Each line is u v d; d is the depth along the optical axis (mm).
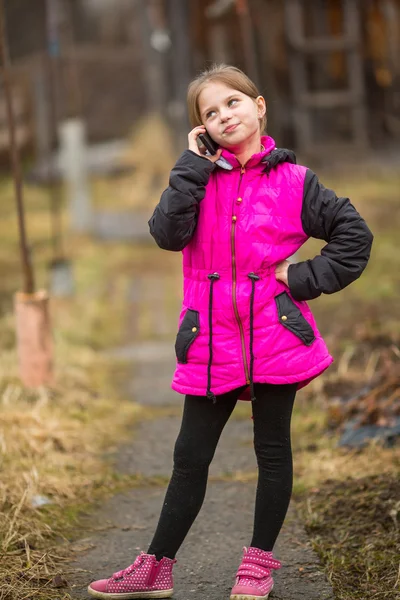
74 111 16844
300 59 19219
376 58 20125
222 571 4027
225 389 3586
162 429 6270
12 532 4305
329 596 3727
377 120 20250
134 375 8086
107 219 17766
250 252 3541
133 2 25469
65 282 11844
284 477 3680
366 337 7816
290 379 3572
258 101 3719
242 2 9391
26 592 3787
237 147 3635
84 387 7379
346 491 4707
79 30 25531
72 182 16438
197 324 3605
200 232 3598
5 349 8289
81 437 5934
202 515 4672
